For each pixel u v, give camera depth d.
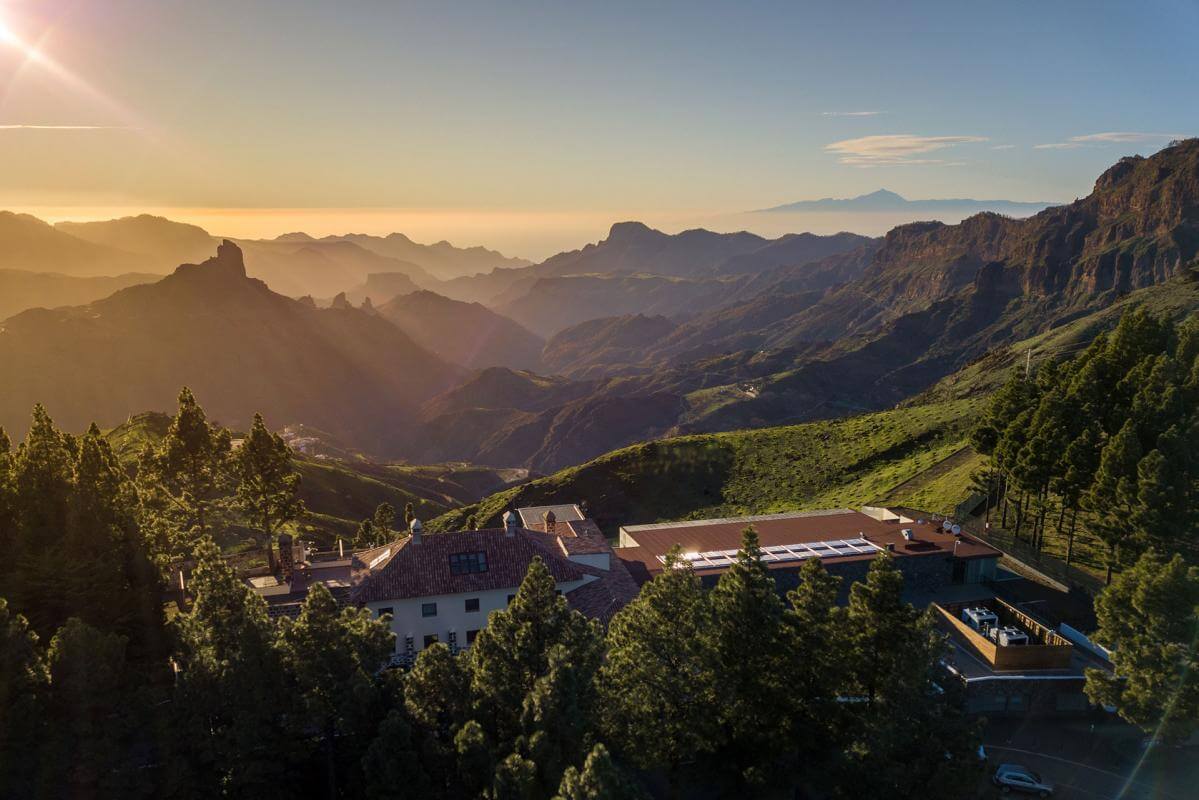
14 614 44.50
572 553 61.25
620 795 25.30
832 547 66.75
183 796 33.09
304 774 36.38
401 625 54.62
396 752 31.67
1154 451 52.53
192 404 67.19
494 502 137.12
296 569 59.50
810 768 36.62
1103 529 56.56
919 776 33.25
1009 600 61.50
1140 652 41.41
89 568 45.75
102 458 51.81
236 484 71.81
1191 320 73.38
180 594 60.06
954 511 82.19
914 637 35.44
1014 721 48.66
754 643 36.47
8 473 50.16
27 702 30.84
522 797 28.38
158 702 34.53
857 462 115.81
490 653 35.69
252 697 33.72
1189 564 51.84
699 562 64.38
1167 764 43.88
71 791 31.81
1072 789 41.91
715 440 138.62
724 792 37.41
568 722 31.61
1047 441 63.66
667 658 36.88
